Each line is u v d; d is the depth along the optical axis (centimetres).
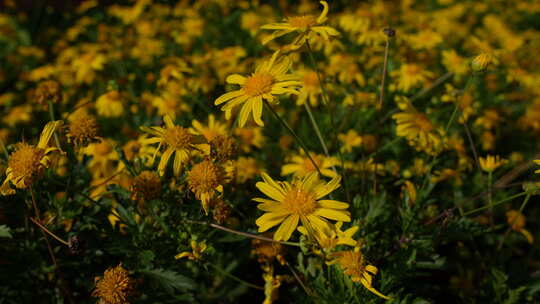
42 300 81
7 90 142
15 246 79
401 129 87
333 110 98
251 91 76
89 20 176
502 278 82
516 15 186
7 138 101
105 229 80
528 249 98
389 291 79
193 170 77
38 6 215
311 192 74
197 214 80
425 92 95
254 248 83
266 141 98
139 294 79
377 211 82
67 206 79
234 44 148
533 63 127
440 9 189
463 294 87
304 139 95
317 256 80
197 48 148
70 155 79
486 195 89
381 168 89
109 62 130
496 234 94
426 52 117
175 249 80
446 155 92
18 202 79
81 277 80
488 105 112
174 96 101
